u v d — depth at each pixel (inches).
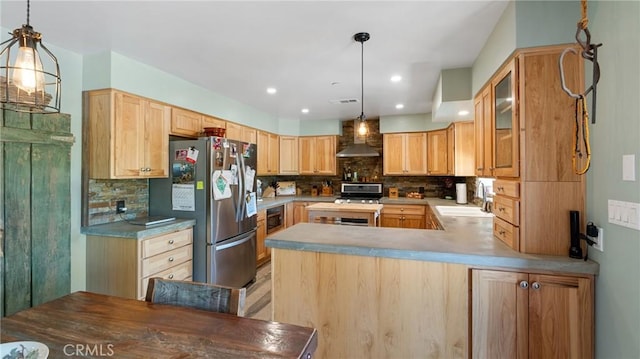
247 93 146.3
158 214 121.4
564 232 62.0
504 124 73.7
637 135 46.4
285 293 74.7
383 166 206.2
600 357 55.9
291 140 218.4
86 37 86.5
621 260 50.3
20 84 42.8
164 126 115.9
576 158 60.5
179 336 39.8
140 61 104.8
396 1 68.4
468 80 108.7
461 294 63.7
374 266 68.3
